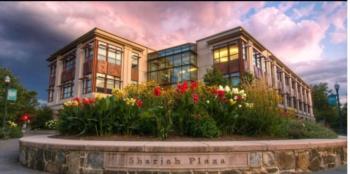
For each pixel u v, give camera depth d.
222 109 6.91
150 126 6.46
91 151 4.71
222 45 26.16
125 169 4.53
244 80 9.95
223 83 17.98
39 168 5.32
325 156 5.69
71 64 29.91
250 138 6.75
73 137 6.68
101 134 6.51
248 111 7.23
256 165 4.76
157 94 7.19
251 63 25.14
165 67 29.75
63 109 7.68
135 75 29.84
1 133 13.71
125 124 6.59
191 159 4.55
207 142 5.21
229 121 6.95
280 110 7.86
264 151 4.87
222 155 4.64
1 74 19.33
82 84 26.97
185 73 27.81
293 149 5.13
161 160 4.53
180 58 28.66
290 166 5.04
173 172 4.50
